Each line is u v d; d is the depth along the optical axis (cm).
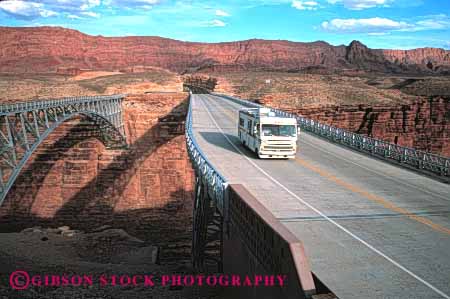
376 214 1734
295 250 1041
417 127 9131
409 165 2800
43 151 7475
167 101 8600
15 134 3962
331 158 3081
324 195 2023
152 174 8338
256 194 2000
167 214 7919
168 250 5122
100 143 7812
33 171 7400
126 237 5812
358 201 1930
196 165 2455
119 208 7875
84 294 2639
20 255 4103
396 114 9012
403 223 1625
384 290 1075
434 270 1202
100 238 5575
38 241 5056
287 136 2839
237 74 16425
